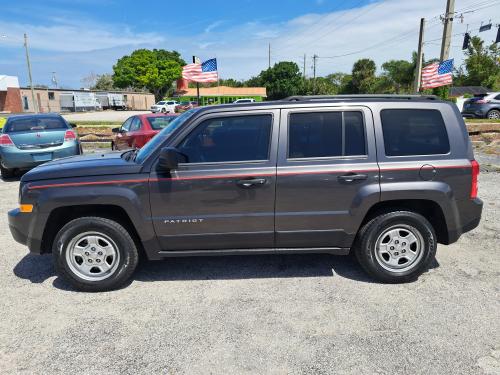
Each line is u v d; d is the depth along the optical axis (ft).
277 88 254.06
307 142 12.06
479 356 9.01
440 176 12.01
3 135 28.48
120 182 11.75
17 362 9.05
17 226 12.24
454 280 12.76
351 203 12.02
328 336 9.86
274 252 12.55
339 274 13.38
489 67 176.76
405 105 12.28
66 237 11.93
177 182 11.76
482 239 16.35
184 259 14.83
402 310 11.00
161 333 10.10
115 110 215.92
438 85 64.49
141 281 13.07
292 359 9.02
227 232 12.16
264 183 11.81
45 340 9.87
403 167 11.91
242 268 13.96
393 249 12.48
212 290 12.37
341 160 11.98
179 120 13.20
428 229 12.22
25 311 11.27
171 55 287.28
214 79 57.82
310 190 11.91
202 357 9.14
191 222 12.01
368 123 12.08
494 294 11.82
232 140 12.08
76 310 11.28
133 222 11.90
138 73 269.23
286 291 12.23
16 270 14.10
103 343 9.73
